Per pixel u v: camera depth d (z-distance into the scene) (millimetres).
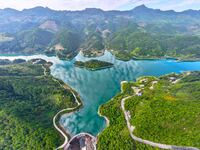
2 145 160875
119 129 168125
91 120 195125
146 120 166625
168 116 165875
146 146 146125
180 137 146375
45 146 158375
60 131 178125
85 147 160875
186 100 192500
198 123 155000
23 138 165750
